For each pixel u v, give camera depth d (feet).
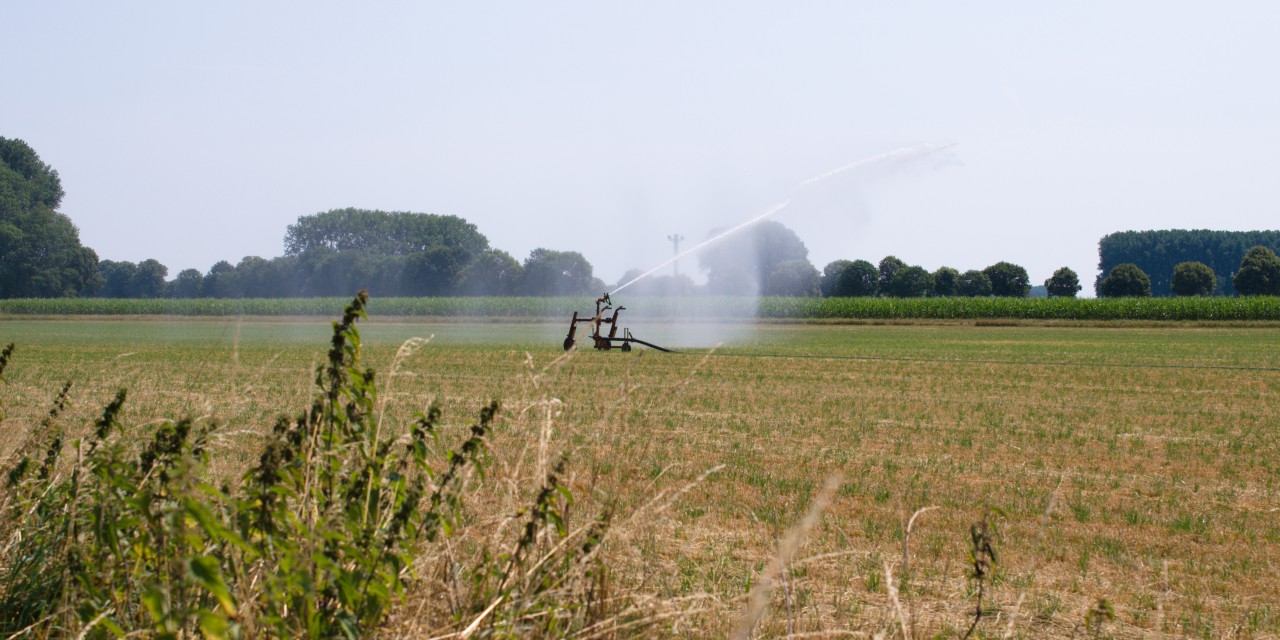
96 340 240.32
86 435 33.58
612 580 29.40
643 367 146.20
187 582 20.43
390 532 24.27
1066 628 36.40
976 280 601.21
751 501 56.44
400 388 112.57
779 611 34.19
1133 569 44.93
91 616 23.39
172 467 25.34
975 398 117.80
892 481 64.75
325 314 456.04
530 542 25.96
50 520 29.73
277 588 21.67
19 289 629.92
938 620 36.47
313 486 25.39
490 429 27.07
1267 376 151.53
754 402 109.29
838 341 249.14
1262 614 39.11
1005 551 47.37
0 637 26.37
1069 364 172.45
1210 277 634.43
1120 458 76.89
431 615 25.62
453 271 636.07
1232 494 63.31
